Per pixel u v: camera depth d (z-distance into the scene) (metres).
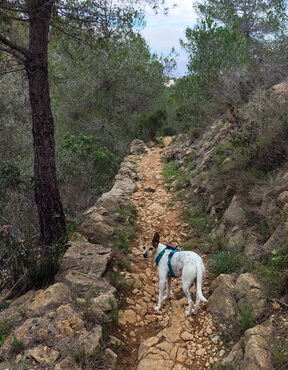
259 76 11.57
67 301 4.90
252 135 7.80
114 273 6.04
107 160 14.16
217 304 4.89
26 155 13.64
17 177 6.70
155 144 20.39
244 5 20.25
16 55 5.92
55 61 17.25
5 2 5.41
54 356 3.87
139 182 12.22
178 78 19.88
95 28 6.71
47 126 6.42
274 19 18.78
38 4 5.71
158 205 9.84
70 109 19.61
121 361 4.25
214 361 4.03
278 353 3.44
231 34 15.29
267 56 13.20
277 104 7.71
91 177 13.57
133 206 9.52
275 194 6.04
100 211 8.69
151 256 5.38
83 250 6.41
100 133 19.42
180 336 4.55
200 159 11.35
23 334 4.20
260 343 3.63
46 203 6.63
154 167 14.17
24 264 5.69
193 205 9.10
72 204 11.31
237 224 6.49
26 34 7.44
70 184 12.26
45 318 4.44
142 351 4.36
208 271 6.05
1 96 14.45
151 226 8.52
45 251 6.06
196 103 15.52
